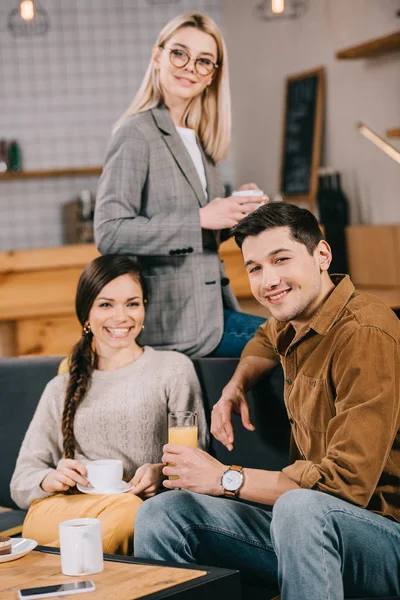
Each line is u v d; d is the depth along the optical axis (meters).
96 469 2.56
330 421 2.13
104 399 2.82
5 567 2.09
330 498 2.02
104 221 2.95
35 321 4.21
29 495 2.72
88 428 2.81
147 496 2.60
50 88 7.40
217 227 2.93
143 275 3.05
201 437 2.80
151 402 2.80
